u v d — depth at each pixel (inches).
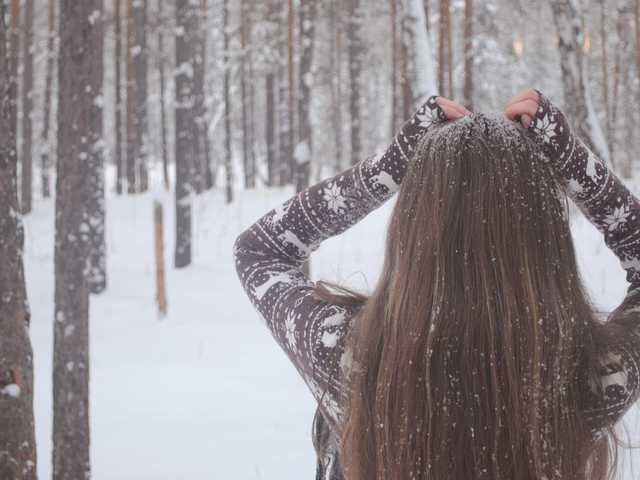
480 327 37.3
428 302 38.3
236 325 437.1
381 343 39.9
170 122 1777.8
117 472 203.0
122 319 477.7
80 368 178.4
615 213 42.9
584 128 464.8
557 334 37.7
